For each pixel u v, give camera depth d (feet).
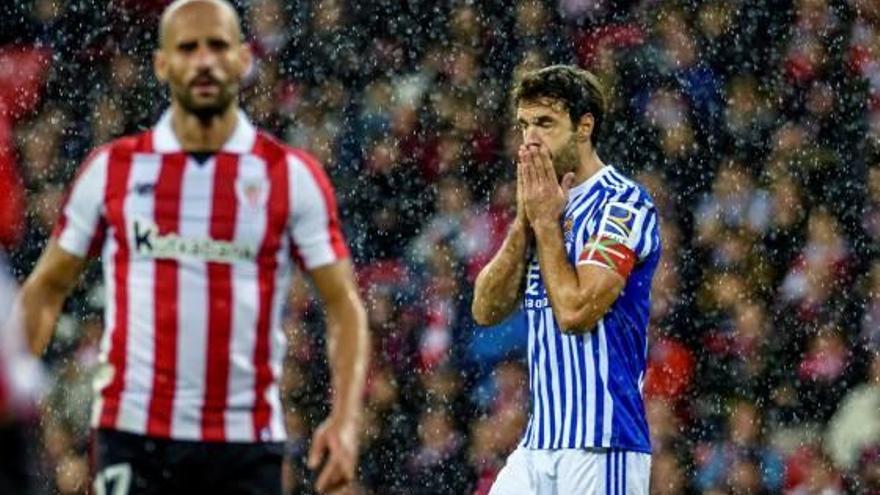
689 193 113.91
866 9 116.16
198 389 44.55
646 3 115.96
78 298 105.91
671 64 115.24
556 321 58.70
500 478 60.08
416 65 114.52
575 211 58.65
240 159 44.75
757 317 111.75
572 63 115.24
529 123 58.85
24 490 33.68
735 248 112.88
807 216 113.70
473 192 112.47
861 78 115.65
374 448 107.04
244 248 44.47
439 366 108.17
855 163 114.52
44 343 45.65
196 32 43.96
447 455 107.04
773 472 109.09
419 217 111.86
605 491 57.82
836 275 112.68
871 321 112.27
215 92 43.96
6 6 112.37
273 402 45.44
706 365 110.73
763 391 110.63
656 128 114.73
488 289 60.70
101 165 44.91
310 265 45.19
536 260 59.93
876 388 111.04
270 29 114.21
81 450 104.06
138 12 113.39
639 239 57.82
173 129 45.06
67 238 45.19
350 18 114.62
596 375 57.88
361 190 112.37
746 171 114.21
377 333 108.78
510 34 115.24
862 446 108.99
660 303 111.75
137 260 44.57
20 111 111.34
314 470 106.63
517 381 107.86
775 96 115.34
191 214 44.42
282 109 113.70
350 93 114.01
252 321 44.68
